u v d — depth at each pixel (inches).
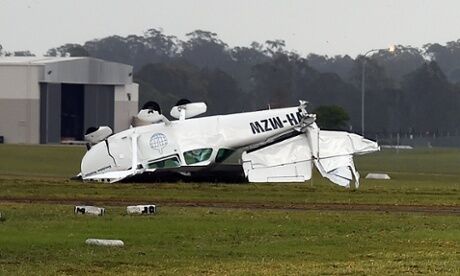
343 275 2800.2
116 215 4109.3
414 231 3794.3
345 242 3496.6
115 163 5831.7
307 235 3671.3
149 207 4205.2
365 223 3991.1
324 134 5885.8
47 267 2923.2
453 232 3767.2
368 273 2827.3
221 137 5895.7
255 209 4471.0
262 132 5890.8
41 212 4173.2
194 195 5022.1
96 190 5191.9
